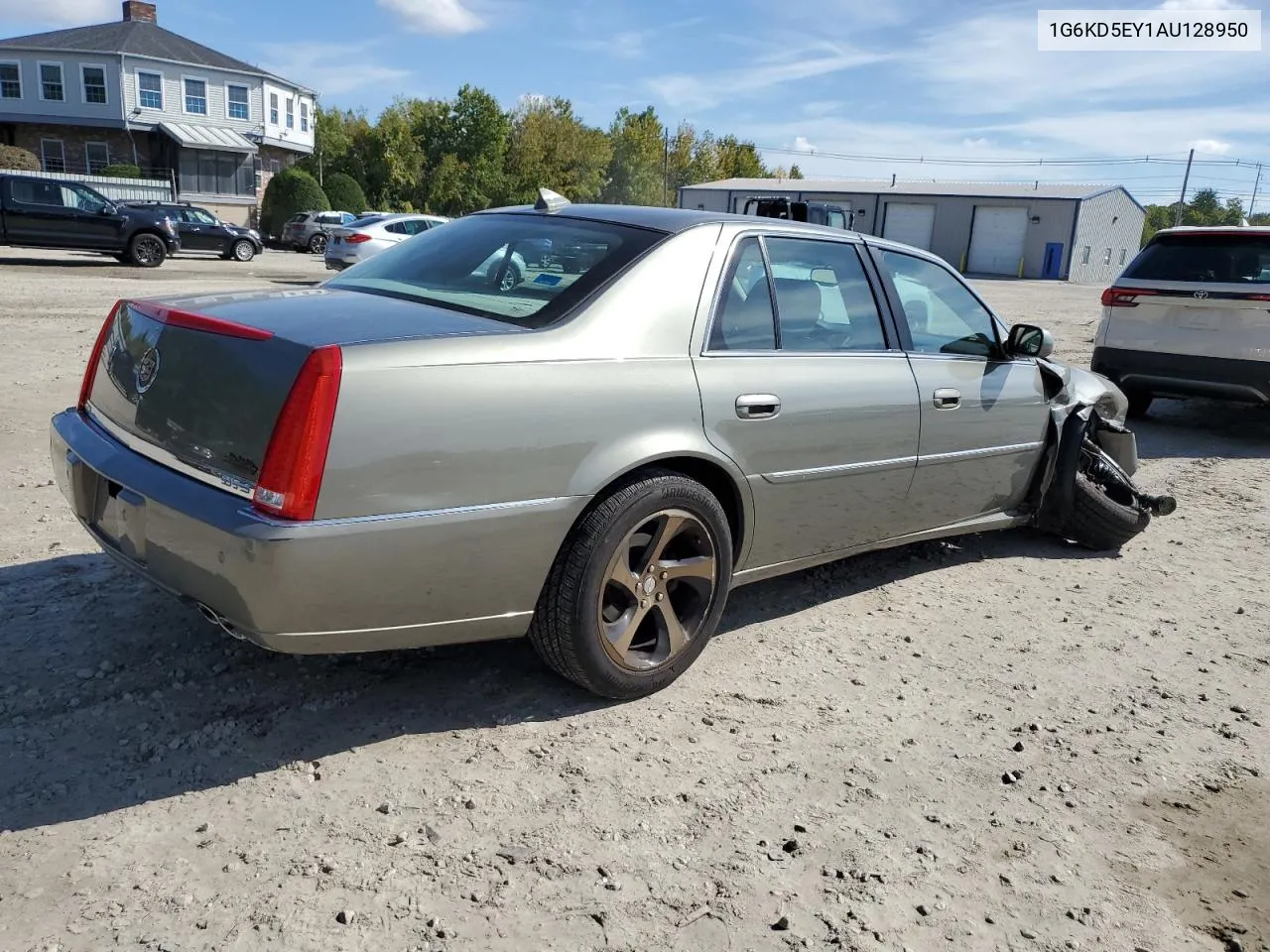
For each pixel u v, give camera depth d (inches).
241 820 105.4
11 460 228.8
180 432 114.4
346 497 105.7
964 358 183.6
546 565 122.4
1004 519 203.6
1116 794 123.6
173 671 135.3
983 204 2176.4
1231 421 406.9
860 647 161.8
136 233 864.9
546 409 118.7
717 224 147.2
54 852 98.4
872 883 103.3
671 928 94.5
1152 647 170.6
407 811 108.9
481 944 90.5
